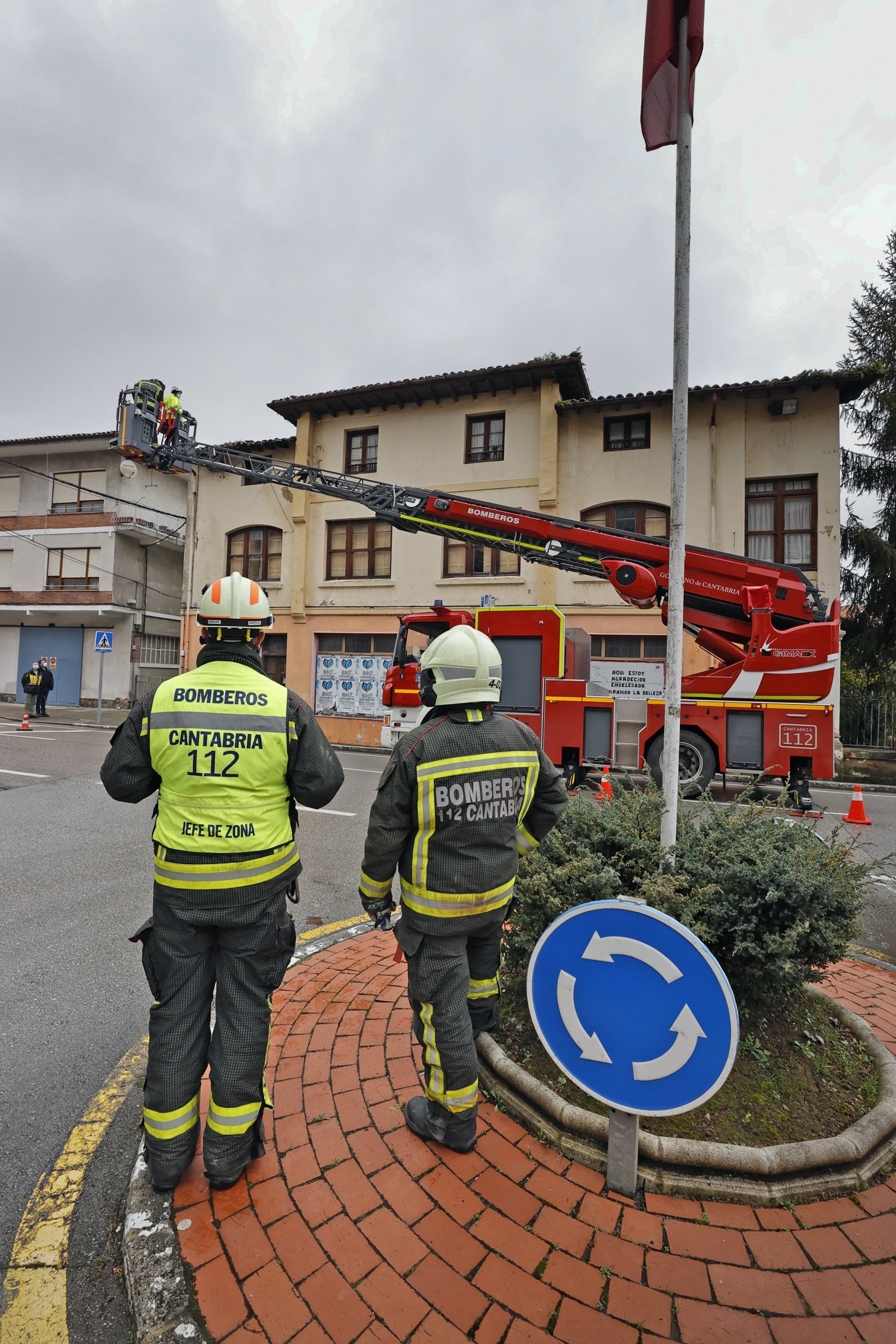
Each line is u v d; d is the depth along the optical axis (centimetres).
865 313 1652
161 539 2388
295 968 350
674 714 261
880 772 1338
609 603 1466
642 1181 200
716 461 1402
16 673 2536
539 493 1527
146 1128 198
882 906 517
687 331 274
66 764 1064
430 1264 173
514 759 216
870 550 1497
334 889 503
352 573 1728
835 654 849
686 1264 175
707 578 915
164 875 198
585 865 248
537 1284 168
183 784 197
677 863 248
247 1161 203
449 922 207
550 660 933
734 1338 154
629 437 1489
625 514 1486
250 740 200
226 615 209
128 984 347
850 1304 164
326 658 1723
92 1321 166
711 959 175
